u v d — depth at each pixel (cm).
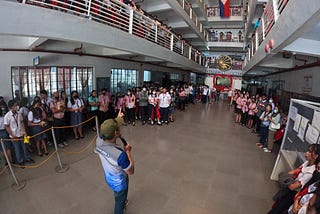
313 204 161
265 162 488
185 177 402
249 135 724
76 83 718
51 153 489
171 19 1299
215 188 367
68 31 397
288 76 864
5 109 427
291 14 303
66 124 614
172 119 885
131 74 1058
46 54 593
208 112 1171
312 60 595
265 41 548
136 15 666
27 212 290
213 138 668
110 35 516
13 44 510
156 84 1192
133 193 343
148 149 541
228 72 1908
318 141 261
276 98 1034
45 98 536
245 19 1380
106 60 845
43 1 378
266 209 312
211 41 1898
